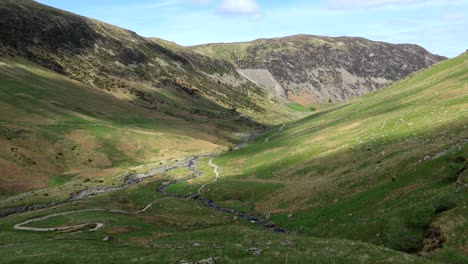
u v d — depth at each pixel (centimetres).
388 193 5234
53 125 13538
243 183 8594
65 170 11331
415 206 4334
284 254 3359
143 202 8419
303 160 9294
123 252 3772
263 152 12044
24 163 10512
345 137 10175
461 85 10038
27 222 6356
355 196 5641
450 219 3628
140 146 14375
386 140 7931
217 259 3278
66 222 6225
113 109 18888
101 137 13875
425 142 6556
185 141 16175
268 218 6359
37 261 3444
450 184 4516
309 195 6538
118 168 12406
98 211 7156
